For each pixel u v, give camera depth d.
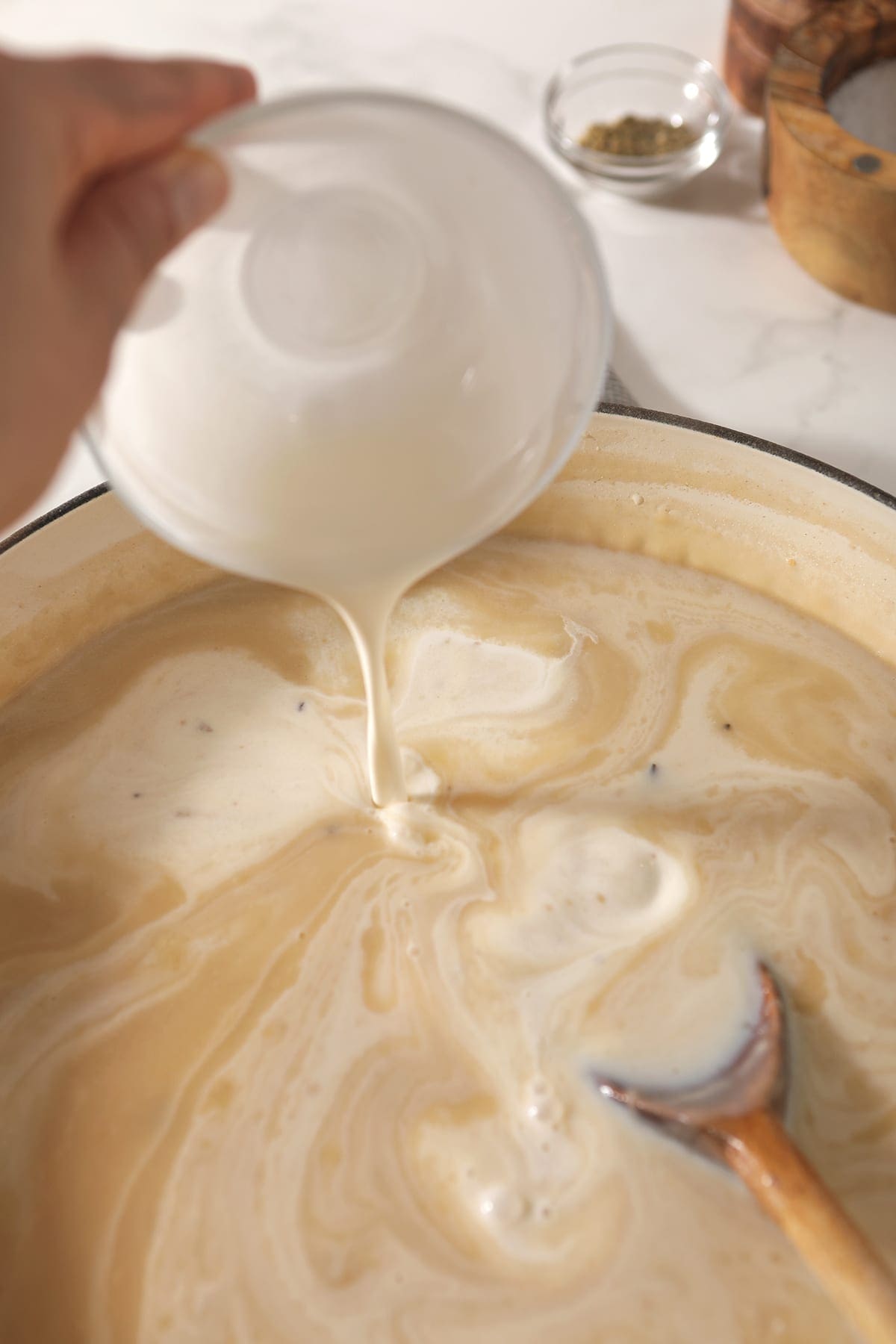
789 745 0.57
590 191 0.75
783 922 0.53
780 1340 0.46
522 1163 0.49
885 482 0.63
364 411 0.42
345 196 0.41
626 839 0.55
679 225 0.73
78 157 0.40
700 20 0.84
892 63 0.70
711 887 0.54
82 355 0.40
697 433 0.57
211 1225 0.48
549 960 0.52
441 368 0.42
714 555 0.60
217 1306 0.47
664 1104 0.49
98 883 0.55
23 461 0.41
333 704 0.59
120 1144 0.50
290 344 0.41
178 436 0.42
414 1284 0.47
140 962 0.53
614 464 0.59
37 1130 0.50
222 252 0.41
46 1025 0.52
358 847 0.55
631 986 0.52
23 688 0.59
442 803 0.56
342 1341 0.46
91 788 0.57
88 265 0.39
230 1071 0.51
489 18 0.86
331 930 0.53
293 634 0.60
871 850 0.54
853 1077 0.50
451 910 0.54
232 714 0.58
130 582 0.60
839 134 0.66
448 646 0.60
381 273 0.41
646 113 0.76
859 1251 0.44
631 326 0.69
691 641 0.59
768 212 0.72
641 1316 0.46
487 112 0.79
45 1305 0.47
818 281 0.70
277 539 0.44
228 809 0.56
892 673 0.58
